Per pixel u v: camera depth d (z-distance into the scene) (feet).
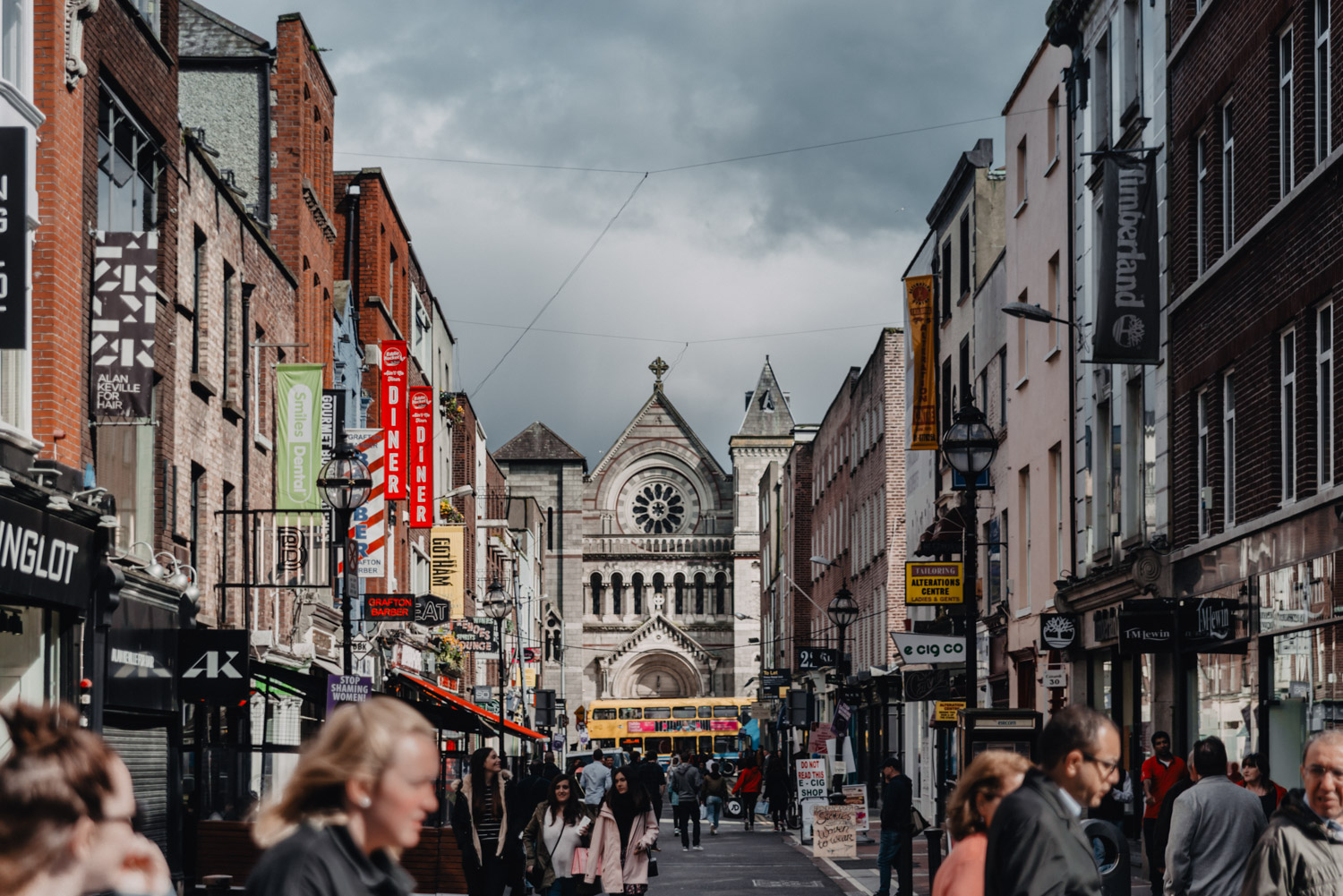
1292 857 23.88
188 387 75.36
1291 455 64.03
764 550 331.98
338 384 124.47
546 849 54.70
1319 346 60.39
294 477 92.48
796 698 131.23
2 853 11.55
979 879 20.93
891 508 168.96
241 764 72.49
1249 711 66.23
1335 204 57.41
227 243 83.66
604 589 363.35
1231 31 70.38
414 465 142.72
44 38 54.29
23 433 50.03
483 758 59.47
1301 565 60.03
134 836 12.41
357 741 13.67
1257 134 66.90
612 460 368.48
